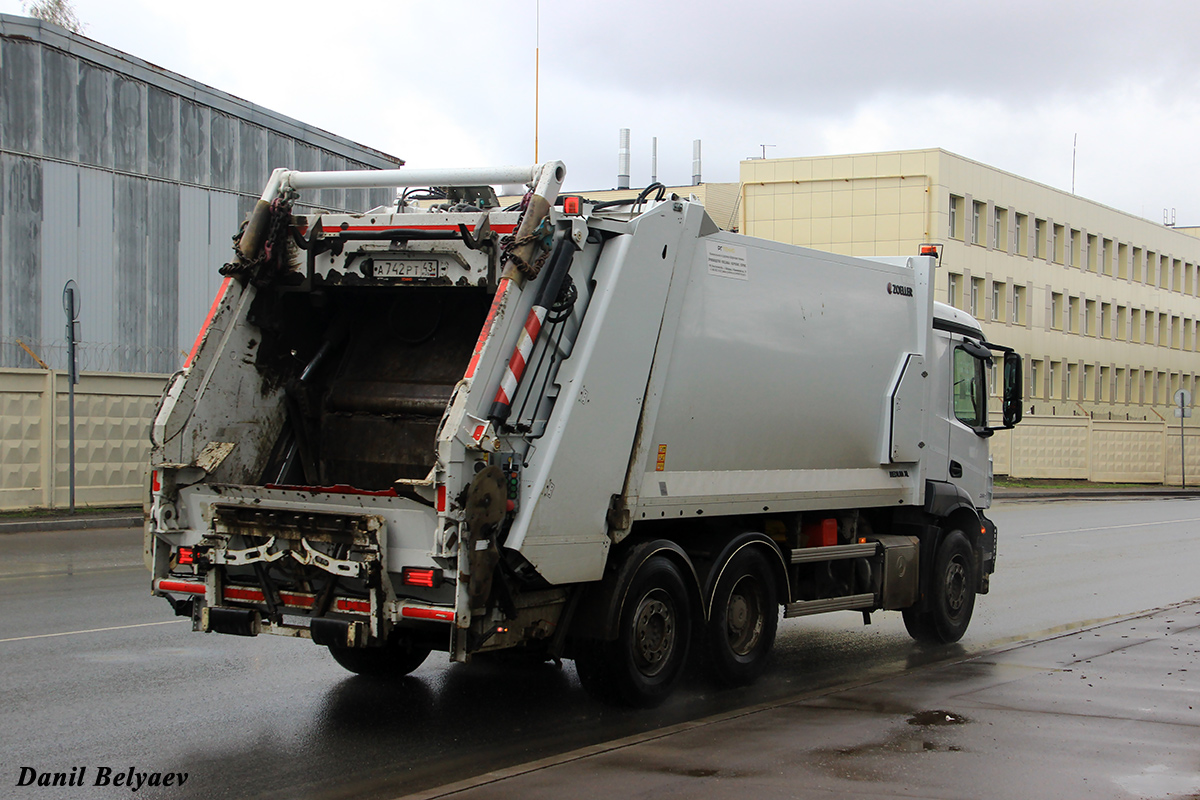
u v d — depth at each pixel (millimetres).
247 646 9039
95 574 12664
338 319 7832
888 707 6930
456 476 6039
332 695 7633
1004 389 11445
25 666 8133
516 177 6770
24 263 21609
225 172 25312
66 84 22281
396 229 6961
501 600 6410
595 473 6914
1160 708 6961
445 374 7391
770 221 43031
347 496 6305
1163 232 60031
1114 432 44750
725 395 7953
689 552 8008
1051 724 6500
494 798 5043
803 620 11711
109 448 18984
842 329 9148
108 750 6219
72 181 22391
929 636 10289
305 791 5613
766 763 5609
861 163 41938
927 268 10242
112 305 23094
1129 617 11234
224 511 6676
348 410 7668
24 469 17953
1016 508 30391
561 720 7141
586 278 6934
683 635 7621
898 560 9766
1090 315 53688
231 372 7289
